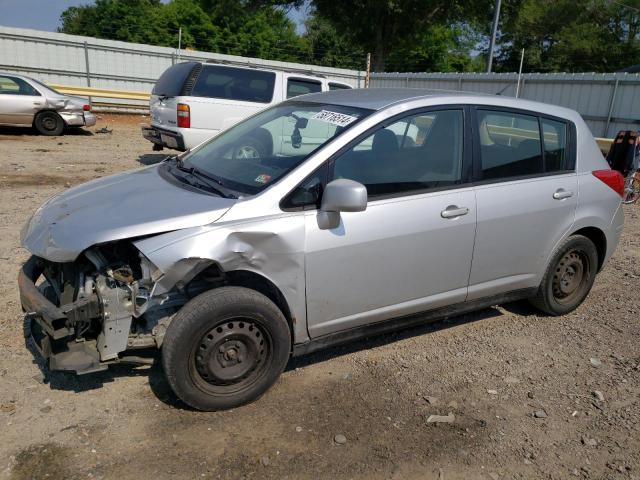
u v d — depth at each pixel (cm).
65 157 1195
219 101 1039
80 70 2159
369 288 374
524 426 345
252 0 3331
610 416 359
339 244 353
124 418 331
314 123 393
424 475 300
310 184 350
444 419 346
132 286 312
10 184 895
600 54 4259
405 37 3344
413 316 407
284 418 340
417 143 392
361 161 369
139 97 2095
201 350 325
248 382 345
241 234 324
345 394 369
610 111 1588
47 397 346
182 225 320
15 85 1463
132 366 380
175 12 4306
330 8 3272
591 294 564
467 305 434
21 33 2030
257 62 2438
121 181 400
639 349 450
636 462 317
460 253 406
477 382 391
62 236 321
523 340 457
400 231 373
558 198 452
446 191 397
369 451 316
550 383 395
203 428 327
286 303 347
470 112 417
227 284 344
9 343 402
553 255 468
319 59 4747
